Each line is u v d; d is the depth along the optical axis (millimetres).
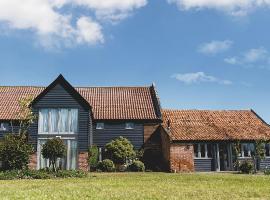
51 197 15609
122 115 43500
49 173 30203
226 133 41875
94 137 42688
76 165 36969
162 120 43594
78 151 37125
